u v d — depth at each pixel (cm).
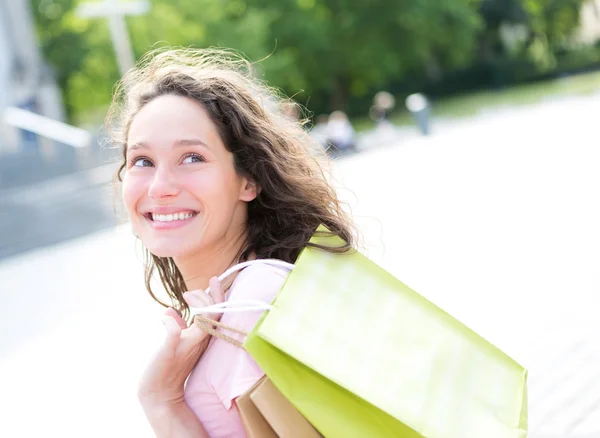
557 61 5047
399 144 2314
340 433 147
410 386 159
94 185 1758
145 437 503
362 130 3706
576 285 674
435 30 4600
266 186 195
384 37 4603
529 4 5025
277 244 195
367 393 148
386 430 153
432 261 823
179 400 171
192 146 177
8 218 1529
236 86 190
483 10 5066
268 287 168
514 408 172
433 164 1692
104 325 795
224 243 193
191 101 181
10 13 2578
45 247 1337
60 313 878
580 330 566
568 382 487
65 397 604
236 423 167
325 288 169
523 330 586
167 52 231
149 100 185
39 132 1886
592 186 1153
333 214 207
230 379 160
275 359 147
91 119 3728
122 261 1116
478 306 655
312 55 4478
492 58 5066
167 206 177
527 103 3347
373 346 162
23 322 864
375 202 1257
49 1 3588
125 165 226
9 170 1798
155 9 3362
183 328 185
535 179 1293
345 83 4800
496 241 883
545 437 424
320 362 148
